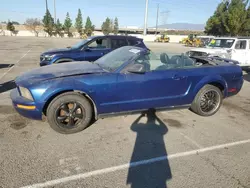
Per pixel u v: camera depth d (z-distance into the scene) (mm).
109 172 2439
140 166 2584
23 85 3105
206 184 2318
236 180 2404
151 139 3252
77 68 3615
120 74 3396
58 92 3072
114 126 3625
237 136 3494
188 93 3957
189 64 4156
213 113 4344
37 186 2162
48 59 6496
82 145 2984
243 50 9430
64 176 2330
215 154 2926
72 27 67625
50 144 2965
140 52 3680
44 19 59438
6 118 3713
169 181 2342
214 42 10344
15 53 14227
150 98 3658
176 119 4082
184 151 2967
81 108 3277
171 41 54406
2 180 2215
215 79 4121
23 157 2629
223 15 30453
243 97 5934
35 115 3064
